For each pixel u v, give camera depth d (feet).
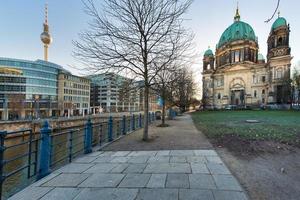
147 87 38.68
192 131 49.42
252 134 38.17
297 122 64.54
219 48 297.74
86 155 26.04
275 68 221.05
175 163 21.62
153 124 73.26
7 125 107.14
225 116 109.09
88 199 13.62
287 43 214.28
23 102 219.41
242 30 273.75
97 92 331.36
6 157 56.80
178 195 13.93
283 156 23.63
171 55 37.81
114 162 22.50
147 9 36.19
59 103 262.06
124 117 46.91
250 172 18.51
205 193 14.17
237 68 269.85
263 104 234.79
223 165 20.58
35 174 19.35
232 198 13.42
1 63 228.43
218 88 289.94
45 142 18.67
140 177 17.52
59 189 15.28
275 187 15.29
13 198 13.97
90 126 28.22
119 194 14.26
